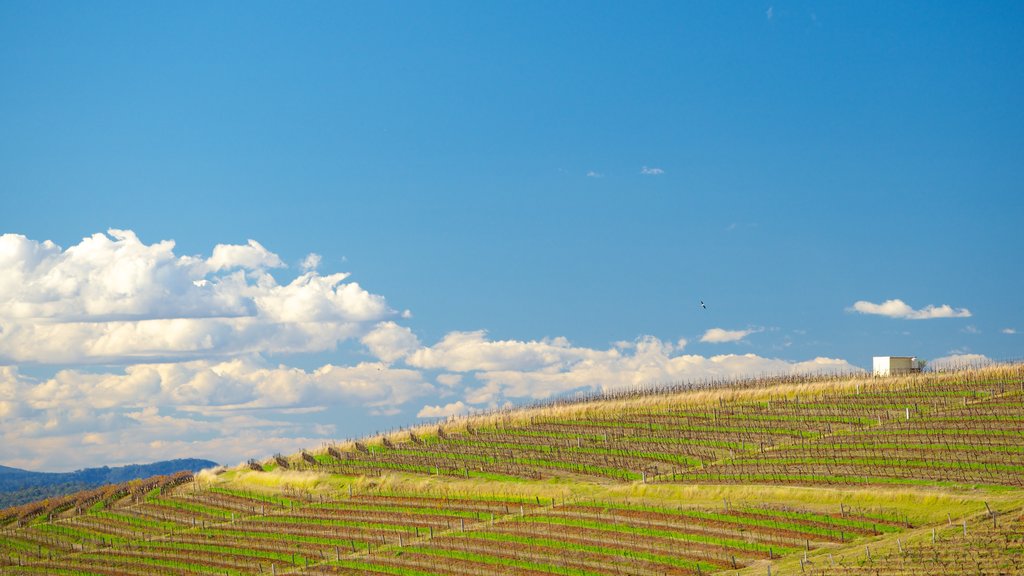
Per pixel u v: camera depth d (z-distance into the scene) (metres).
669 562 76.06
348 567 86.81
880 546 70.44
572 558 80.06
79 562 101.56
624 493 99.00
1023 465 89.62
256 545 100.31
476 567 81.50
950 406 117.56
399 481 120.44
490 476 117.44
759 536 79.12
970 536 68.75
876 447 102.12
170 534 110.75
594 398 162.00
